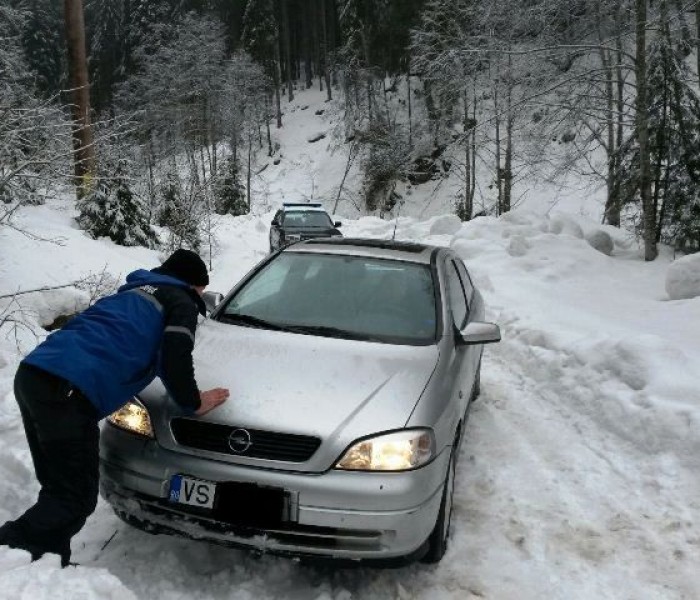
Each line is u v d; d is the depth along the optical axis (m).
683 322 7.38
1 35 11.75
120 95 49.84
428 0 32.03
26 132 5.80
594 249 12.13
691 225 11.79
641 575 3.06
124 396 2.65
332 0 62.94
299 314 3.74
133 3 56.25
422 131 36.81
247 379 2.92
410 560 2.72
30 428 2.68
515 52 12.08
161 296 2.71
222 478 2.58
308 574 2.91
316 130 54.44
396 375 3.03
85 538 3.09
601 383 5.27
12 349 5.58
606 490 3.92
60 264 8.27
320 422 2.65
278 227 16.45
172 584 2.74
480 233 14.05
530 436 4.75
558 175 13.84
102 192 11.59
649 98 12.35
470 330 3.64
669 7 11.98
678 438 4.25
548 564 3.12
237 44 60.81
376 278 4.04
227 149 52.09
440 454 2.83
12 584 2.15
